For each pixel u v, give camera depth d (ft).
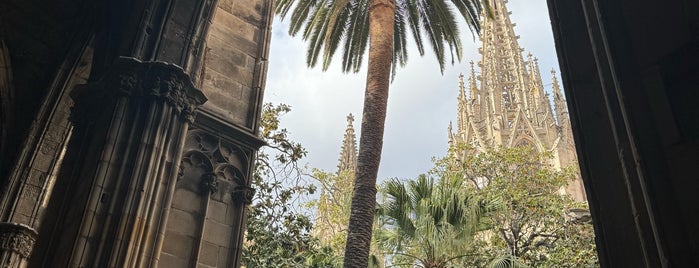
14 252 32.22
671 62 9.80
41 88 42.73
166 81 30.53
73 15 42.93
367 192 42.39
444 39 65.16
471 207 47.78
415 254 49.19
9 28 41.52
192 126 35.68
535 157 103.71
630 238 9.52
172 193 29.09
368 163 43.62
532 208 88.33
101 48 37.40
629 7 10.87
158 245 27.27
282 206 60.08
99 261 24.82
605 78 10.68
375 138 44.80
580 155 11.26
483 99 221.87
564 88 12.36
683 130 9.14
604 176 10.52
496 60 233.35
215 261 33.22
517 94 216.95
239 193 35.99
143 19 33.12
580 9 12.84
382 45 49.37
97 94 31.48
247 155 37.78
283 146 60.59
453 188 48.93
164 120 29.81
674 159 9.00
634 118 9.68
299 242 61.72
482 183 102.01
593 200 10.50
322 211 105.29
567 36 12.76
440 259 46.80
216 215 34.50
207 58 39.37
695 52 9.62
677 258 8.16
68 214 26.63
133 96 29.99
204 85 38.19
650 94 9.77
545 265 81.05
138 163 27.84
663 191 8.79
